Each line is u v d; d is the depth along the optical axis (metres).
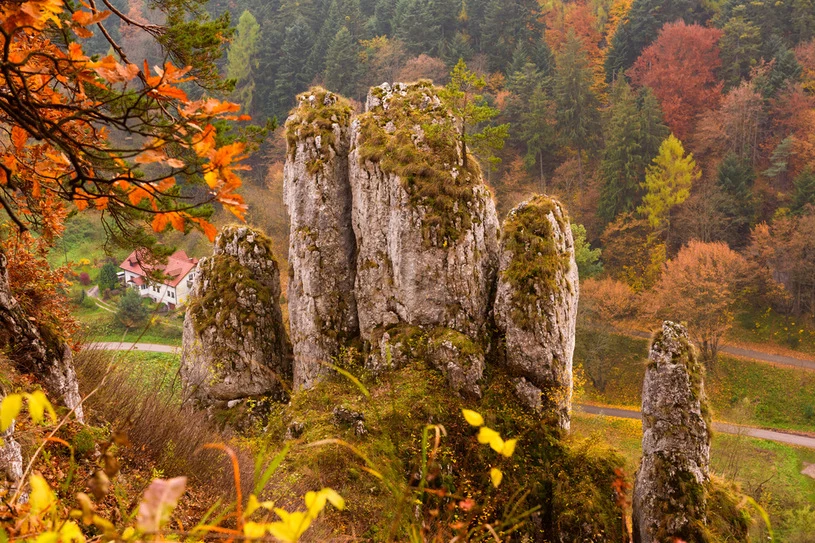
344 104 18.19
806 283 43.34
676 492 12.53
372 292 16.62
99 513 4.05
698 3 67.50
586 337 40.31
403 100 17.11
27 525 1.50
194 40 6.60
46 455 1.65
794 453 31.44
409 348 15.46
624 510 2.62
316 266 17.41
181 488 1.04
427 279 15.71
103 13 2.27
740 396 38.22
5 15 2.05
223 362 17.77
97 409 7.71
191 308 18.25
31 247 8.21
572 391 15.92
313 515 1.16
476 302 15.82
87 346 10.02
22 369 6.54
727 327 39.47
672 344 13.35
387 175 16.09
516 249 15.60
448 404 14.31
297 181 17.61
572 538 12.84
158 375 13.59
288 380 18.61
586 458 13.89
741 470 28.98
